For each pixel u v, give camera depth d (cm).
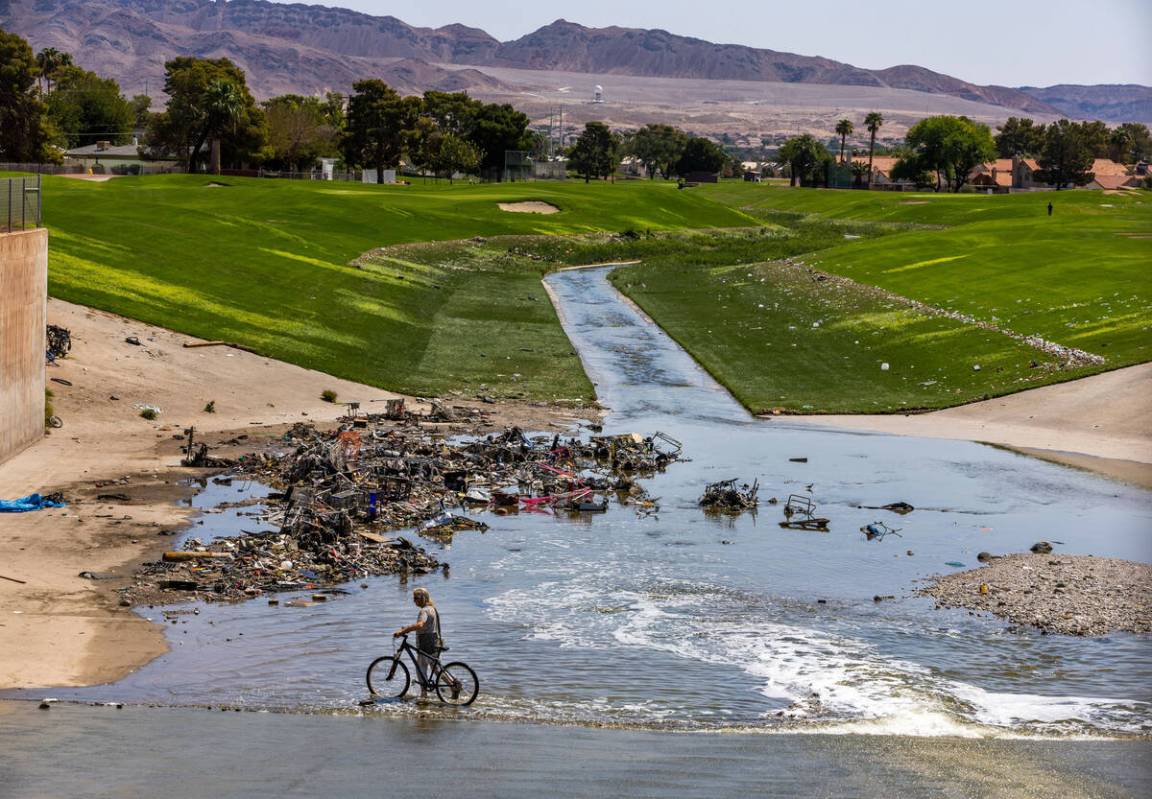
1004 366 6650
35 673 2400
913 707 2403
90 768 1770
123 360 5728
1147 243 10888
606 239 14300
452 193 16575
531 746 2053
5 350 4153
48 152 18112
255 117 19150
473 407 5894
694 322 8788
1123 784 1923
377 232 11919
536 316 8944
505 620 2920
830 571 3425
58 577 3042
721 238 15625
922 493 4409
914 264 10438
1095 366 6331
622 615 2989
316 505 3806
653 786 1802
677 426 5675
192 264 8231
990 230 12769
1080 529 3922
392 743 2036
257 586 3092
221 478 4188
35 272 4484
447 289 9831
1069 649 2795
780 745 2142
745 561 3512
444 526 3797
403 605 3000
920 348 7294
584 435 5359
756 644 2792
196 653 2586
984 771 1988
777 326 8444
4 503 3650
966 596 3194
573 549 3603
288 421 5325
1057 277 8975
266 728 2111
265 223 11019
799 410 6012
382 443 4812
